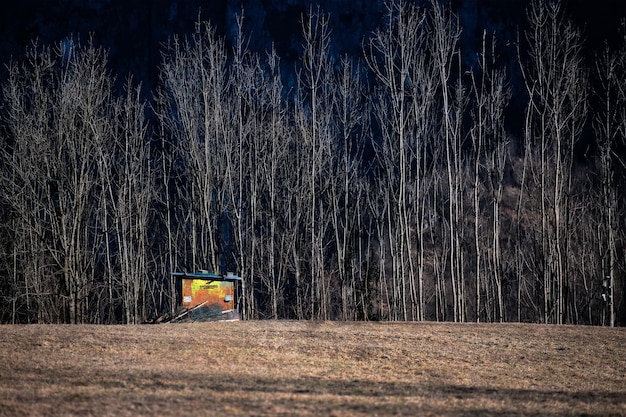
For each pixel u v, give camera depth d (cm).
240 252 6494
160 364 3269
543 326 4822
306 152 7244
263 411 2384
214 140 7231
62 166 6222
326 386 2912
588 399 2898
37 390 2647
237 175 7531
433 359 3725
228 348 3722
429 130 7650
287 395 2666
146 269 7312
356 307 6469
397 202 6216
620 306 7381
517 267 7456
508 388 3100
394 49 8025
